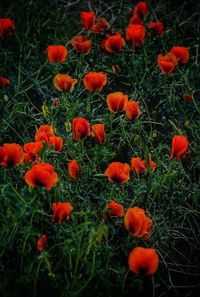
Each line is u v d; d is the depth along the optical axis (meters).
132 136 1.98
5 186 1.65
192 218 1.88
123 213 1.78
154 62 2.26
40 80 2.22
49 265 1.62
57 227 1.73
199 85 2.21
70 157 1.95
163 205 1.86
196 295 1.73
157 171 1.87
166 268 1.77
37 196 1.69
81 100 2.15
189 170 1.96
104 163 1.90
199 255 1.80
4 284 1.64
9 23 2.12
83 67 2.19
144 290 1.71
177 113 2.11
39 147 1.72
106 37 2.23
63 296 1.64
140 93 2.11
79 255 1.63
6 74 2.19
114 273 1.72
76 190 1.80
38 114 2.06
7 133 2.01
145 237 1.72
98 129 1.81
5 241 1.65
